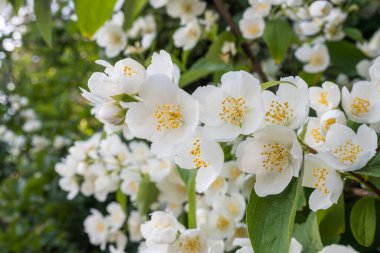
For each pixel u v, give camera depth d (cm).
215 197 44
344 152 31
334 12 57
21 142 120
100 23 51
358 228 34
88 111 98
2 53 112
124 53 65
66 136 105
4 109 122
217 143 30
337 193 31
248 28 54
